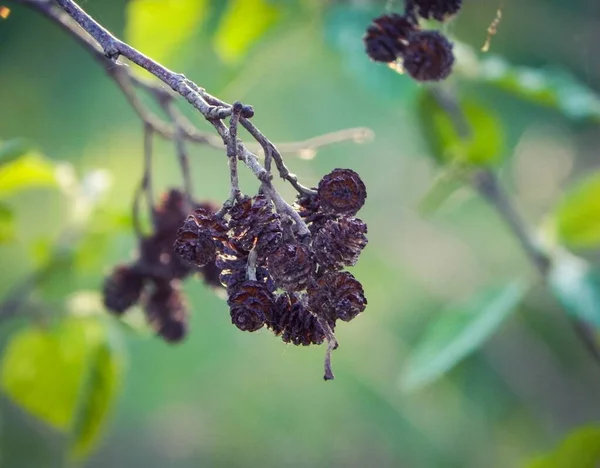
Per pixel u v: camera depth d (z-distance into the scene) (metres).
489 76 0.57
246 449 1.05
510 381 1.00
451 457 1.03
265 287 0.36
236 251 0.36
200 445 1.04
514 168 0.95
